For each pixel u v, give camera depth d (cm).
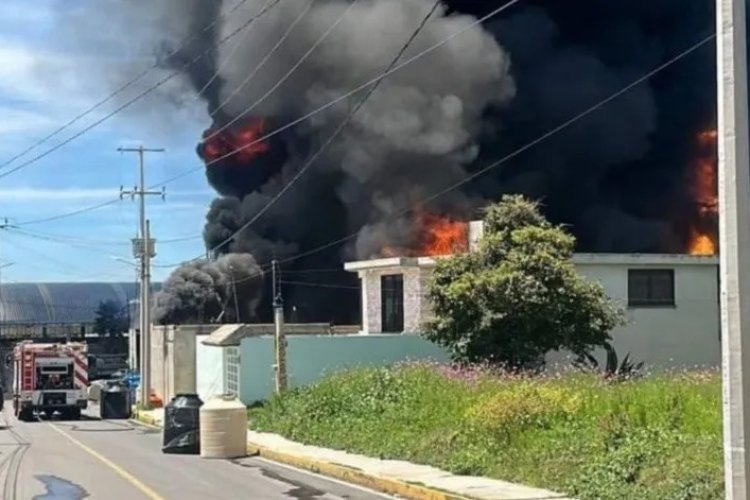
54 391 4269
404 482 1538
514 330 2761
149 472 1875
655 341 3159
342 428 2327
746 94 933
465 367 2628
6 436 3048
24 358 4278
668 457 1312
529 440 1648
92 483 1689
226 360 3559
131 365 6800
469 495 1379
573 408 1741
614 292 3130
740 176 921
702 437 1384
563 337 2756
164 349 4653
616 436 1479
